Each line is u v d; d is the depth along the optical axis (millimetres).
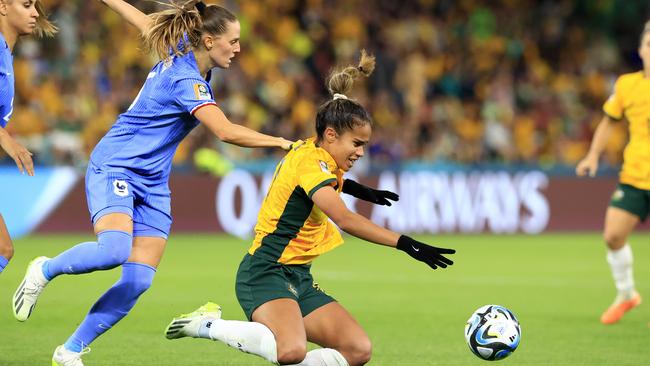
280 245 19609
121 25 74188
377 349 25250
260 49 78500
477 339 20359
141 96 20953
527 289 38750
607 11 93750
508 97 82688
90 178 20672
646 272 45281
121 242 19625
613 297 36531
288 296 19375
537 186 67375
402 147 74312
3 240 20406
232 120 71250
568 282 41250
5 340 25562
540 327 29219
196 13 20516
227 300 34250
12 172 57375
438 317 31062
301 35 81062
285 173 19516
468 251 54906
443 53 85188
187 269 43875
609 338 27234
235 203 61906
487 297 36250
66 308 31609
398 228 64062
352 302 34562
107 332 27250
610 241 30109
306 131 73688
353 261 49969
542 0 92938
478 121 80938
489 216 66188
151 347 25000
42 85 67750
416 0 88125
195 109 20203
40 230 57969
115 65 72250
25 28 21109
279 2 82625
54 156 62219
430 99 80875
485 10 89812
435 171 65625
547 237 64500
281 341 18656
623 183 30328
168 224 21359
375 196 20422
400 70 80688
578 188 68000
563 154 81250
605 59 91938
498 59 87438
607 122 31766
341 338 19234
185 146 66188
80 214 58969
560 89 88000
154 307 32344
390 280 41469
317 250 19953
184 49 20891
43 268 20328
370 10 85938
